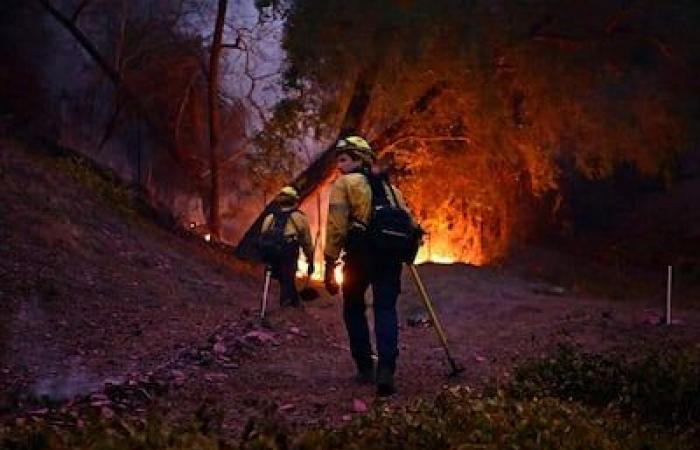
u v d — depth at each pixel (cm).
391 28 1562
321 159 1825
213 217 1795
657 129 1780
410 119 1792
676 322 946
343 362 774
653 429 486
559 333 916
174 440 353
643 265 2178
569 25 1702
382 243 633
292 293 1055
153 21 1950
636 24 1722
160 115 2006
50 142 1628
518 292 1351
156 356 747
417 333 1009
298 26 1612
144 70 1972
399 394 637
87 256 1055
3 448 357
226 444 353
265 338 823
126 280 1026
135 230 1305
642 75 1769
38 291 870
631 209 2516
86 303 889
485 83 1662
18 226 1030
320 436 385
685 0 1705
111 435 353
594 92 1759
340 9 1567
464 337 967
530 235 2250
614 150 1805
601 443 420
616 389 561
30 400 580
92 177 1448
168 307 971
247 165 1966
